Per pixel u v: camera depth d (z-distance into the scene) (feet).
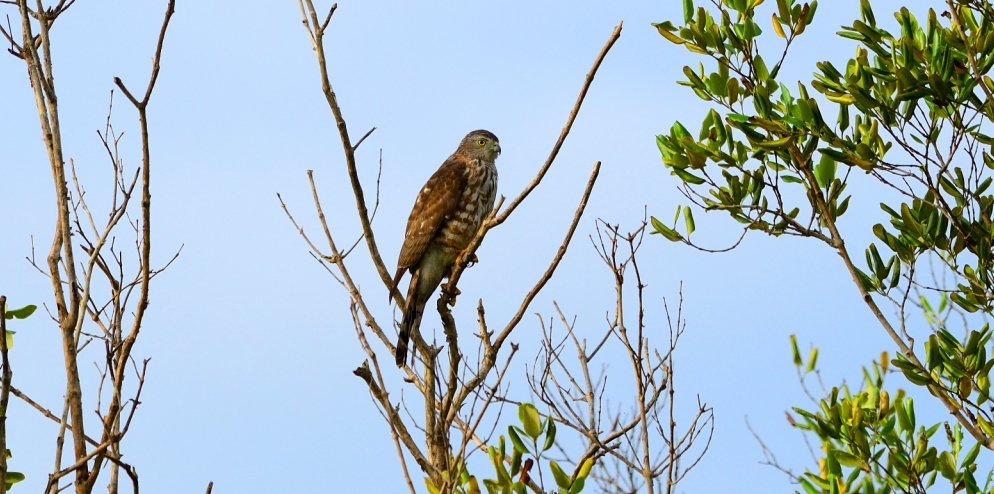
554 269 34.06
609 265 35.22
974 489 31.94
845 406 34.19
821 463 36.35
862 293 35.86
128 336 28.45
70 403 27.07
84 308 28.04
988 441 32.24
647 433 32.83
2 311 25.21
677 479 33.78
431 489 29.73
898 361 33.94
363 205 35.78
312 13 32.42
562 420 35.12
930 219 35.96
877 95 35.83
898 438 33.86
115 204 30.12
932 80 33.63
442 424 29.81
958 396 33.94
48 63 30.17
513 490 29.32
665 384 35.09
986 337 33.50
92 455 26.14
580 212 33.37
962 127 33.86
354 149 34.30
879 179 35.50
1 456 24.85
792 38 36.35
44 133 29.09
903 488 33.19
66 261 27.94
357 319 34.42
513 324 35.17
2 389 25.13
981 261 35.70
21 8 30.04
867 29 35.50
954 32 35.42
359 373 32.09
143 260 28.55
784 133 35.73
